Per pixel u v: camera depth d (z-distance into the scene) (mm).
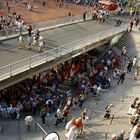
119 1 61156
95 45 37812
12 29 33375
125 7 58312
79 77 31312
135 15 53562
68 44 31500
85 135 21141
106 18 49469
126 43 41781
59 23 41219
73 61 34875
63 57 31172
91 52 40312
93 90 28922
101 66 35344
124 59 37281
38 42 31953
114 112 24781
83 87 28328
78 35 38719
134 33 43844
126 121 23297
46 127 22391
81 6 63625
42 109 23594
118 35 43000
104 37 39219
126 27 44312
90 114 24562
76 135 19766
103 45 41250
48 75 30703
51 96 27344
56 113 23984
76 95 27891
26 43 32219
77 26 42969
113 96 28391
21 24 34188
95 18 48094
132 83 31000
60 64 33094
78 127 19953
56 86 29969
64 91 30062
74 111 25172
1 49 30062
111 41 41875
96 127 22344
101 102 27188
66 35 37906
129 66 33219
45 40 34688
